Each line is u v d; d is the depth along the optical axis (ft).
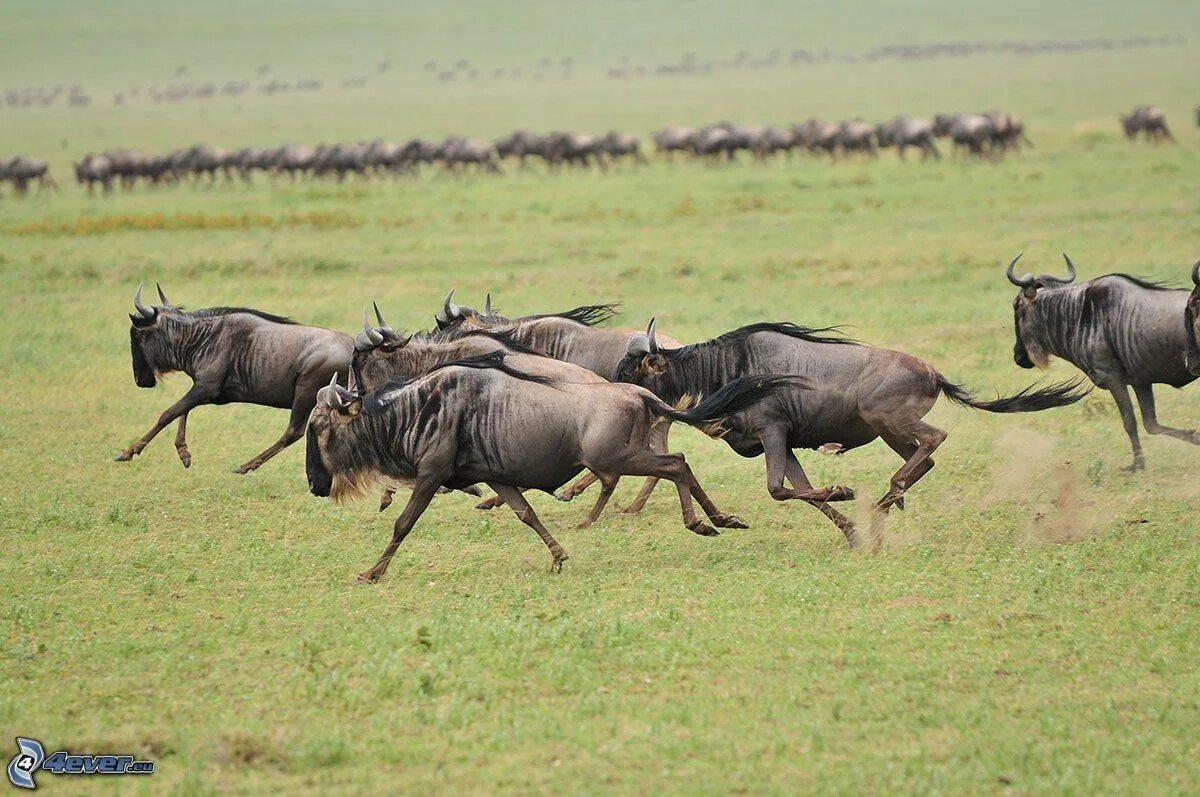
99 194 621.72
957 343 216.33
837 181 505.25
